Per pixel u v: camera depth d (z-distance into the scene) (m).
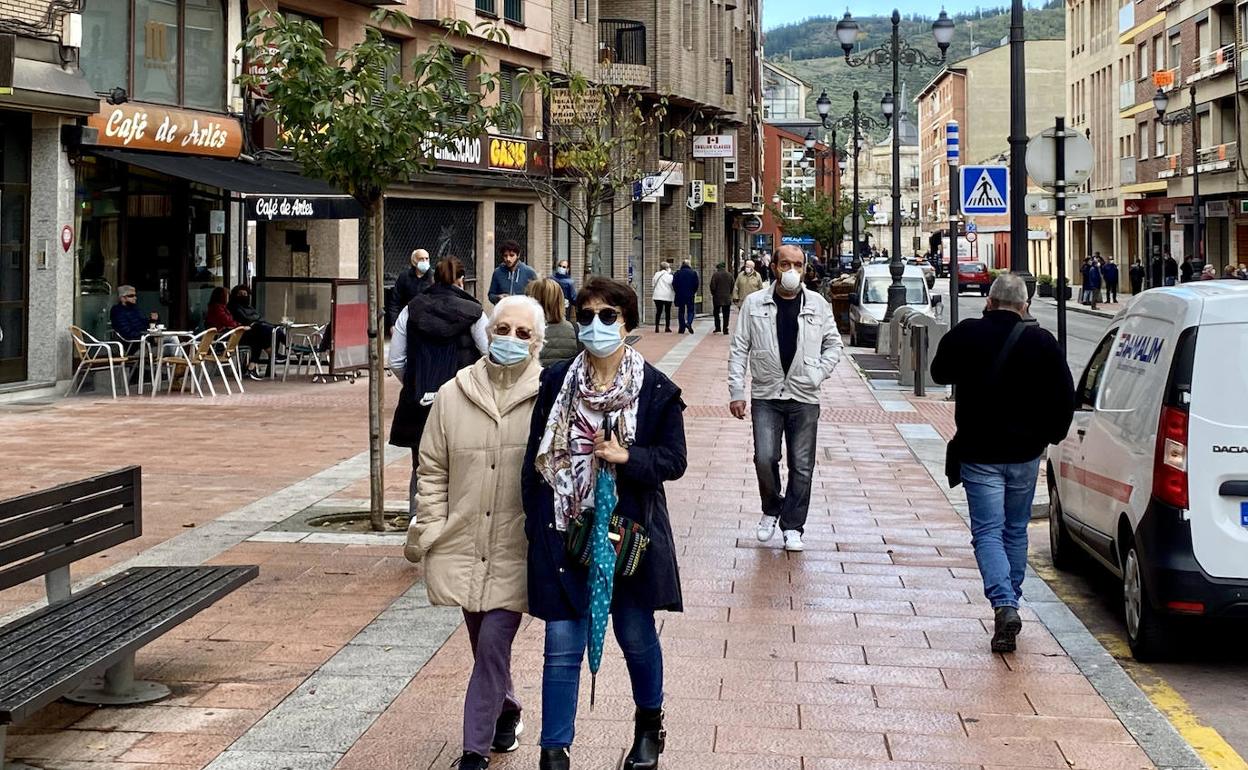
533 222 37.75
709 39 50.78
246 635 7.35
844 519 11.23
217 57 24.69
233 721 5.96
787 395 9.76
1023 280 7.74
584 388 4.99
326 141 10.02
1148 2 63.19
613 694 6.43
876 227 141.12
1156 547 7.16
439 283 9.30
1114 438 8.07
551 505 5.01
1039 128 117.75
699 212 53.88
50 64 19.94
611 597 4.97
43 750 5.59
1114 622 8.41
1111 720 6.16
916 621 7.94
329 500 11.69
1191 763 5.62
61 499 6.16
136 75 22.72
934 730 6.00
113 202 22.30
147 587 6.42
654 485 5.05
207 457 14.31
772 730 5.97
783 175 118.25
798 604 8.30
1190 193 56.59
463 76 33.69
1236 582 7.02
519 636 7.49
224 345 22.02
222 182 21.70
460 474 5.27
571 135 34.38
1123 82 69.12
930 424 18.45
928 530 10.76
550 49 37.88
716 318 40.81
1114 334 8.87
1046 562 10.14
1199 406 7.12
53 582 6.44
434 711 6.11
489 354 5.28
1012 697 6.50
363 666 6.78
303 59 9.89
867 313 36.53
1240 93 50.88
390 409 19.27
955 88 119.12
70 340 20.88
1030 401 7.55
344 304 23.14
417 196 31.97
